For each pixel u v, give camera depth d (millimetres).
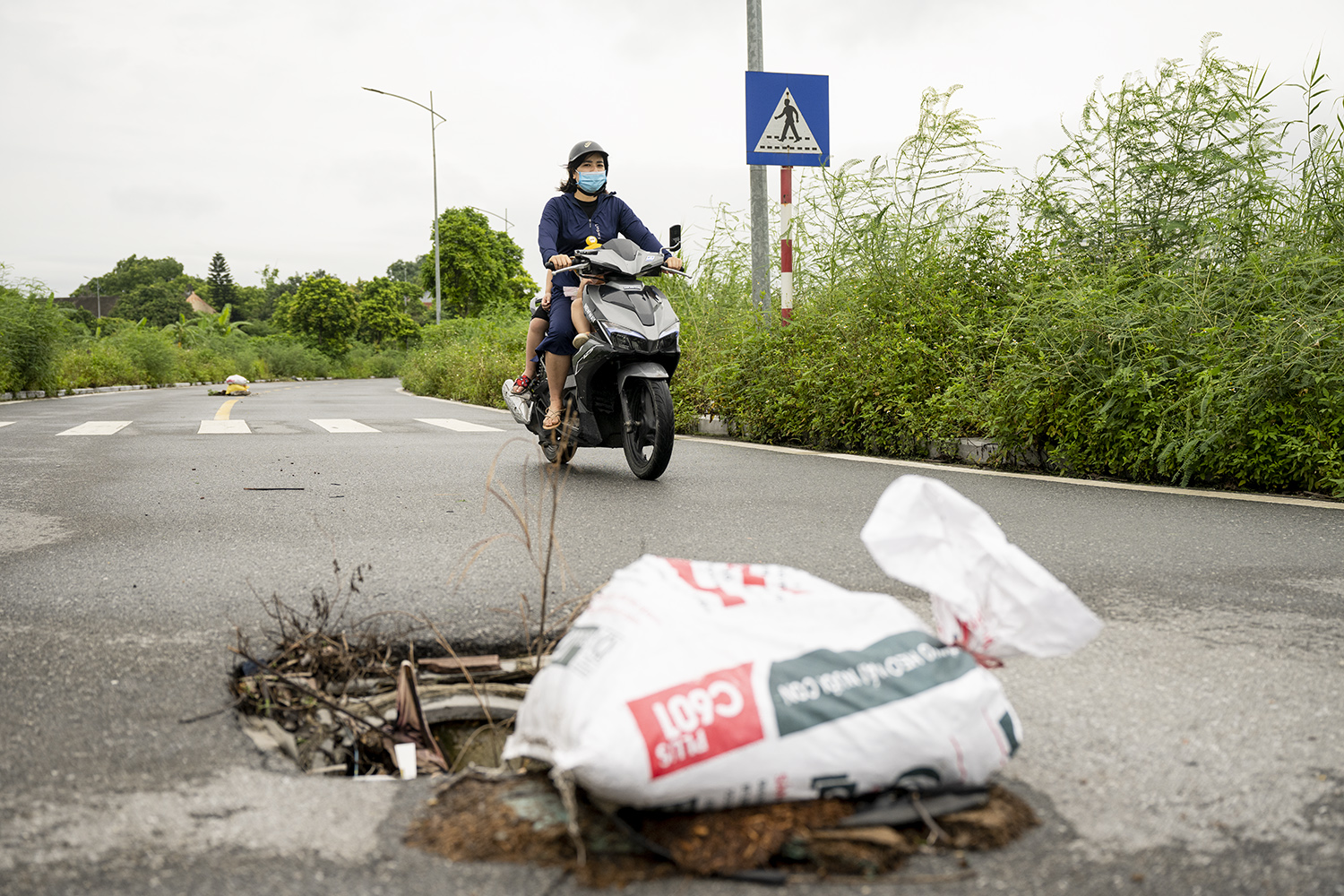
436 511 4566
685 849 1402
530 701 1589
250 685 2199
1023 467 6281
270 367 49938
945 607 1717
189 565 3357
